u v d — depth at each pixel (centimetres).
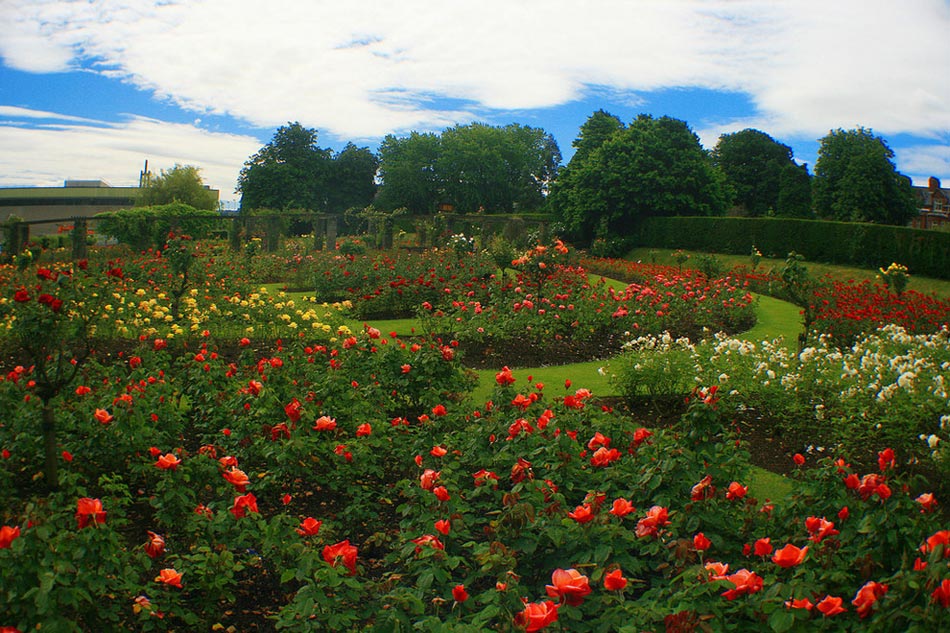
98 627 295
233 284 1412
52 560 269
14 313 438
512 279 1553
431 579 301
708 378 751
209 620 334
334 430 541
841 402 653
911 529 323
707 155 4378
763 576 324
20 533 274
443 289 1429
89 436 471
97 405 500
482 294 1416
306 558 297
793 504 374
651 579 348
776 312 1678
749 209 5688
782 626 253
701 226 3497
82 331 460
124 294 998
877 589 254
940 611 238
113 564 298
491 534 363
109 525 338
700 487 357
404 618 272
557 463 441
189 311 1063
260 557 384
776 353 768
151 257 1667
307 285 1869
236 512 347
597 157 4094
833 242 2839
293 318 1104
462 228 3073
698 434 443
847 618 293
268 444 482
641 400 805
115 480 436
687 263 3303
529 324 1121
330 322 1161
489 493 442
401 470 533
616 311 1188
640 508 406
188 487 416
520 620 240
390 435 556
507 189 6762
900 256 2567
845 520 351
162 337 962
